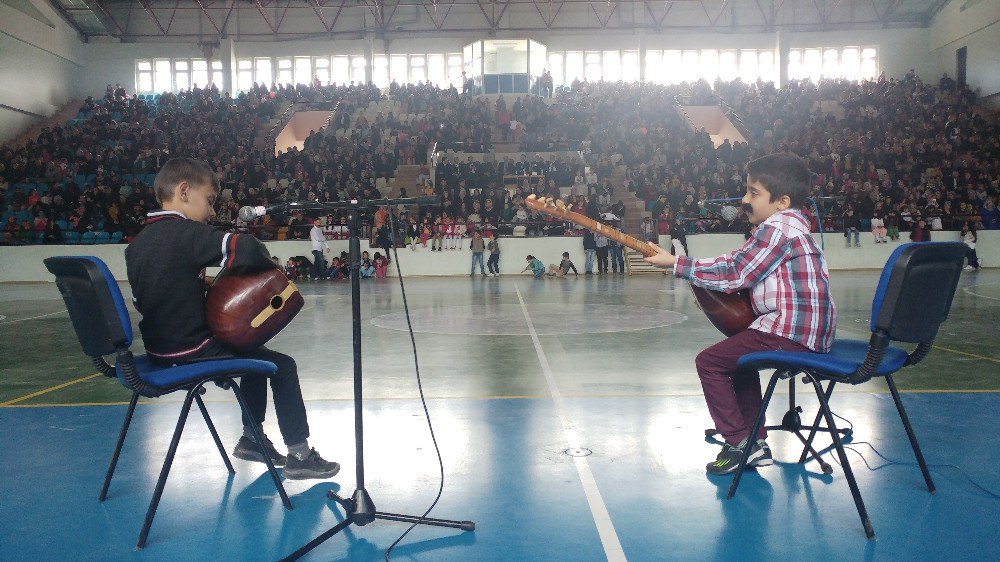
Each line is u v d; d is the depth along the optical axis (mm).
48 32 33469
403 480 3684
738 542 2893
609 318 11289
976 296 14266
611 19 37156
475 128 29578
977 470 3742
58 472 3879
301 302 3514
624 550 2828
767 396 3402
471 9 36875
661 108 31922
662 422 4742
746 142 29375
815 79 37406
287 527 3121
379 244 24047
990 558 2738
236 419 4918
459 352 7910
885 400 5270
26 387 6250
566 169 26594
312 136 28672
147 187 25516
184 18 36750
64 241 24312
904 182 26000
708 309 3734
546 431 4547
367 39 36969
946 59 34844
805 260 3516
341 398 5605
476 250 23938
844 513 3189
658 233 24125
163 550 2898
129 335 3088
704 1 36969
